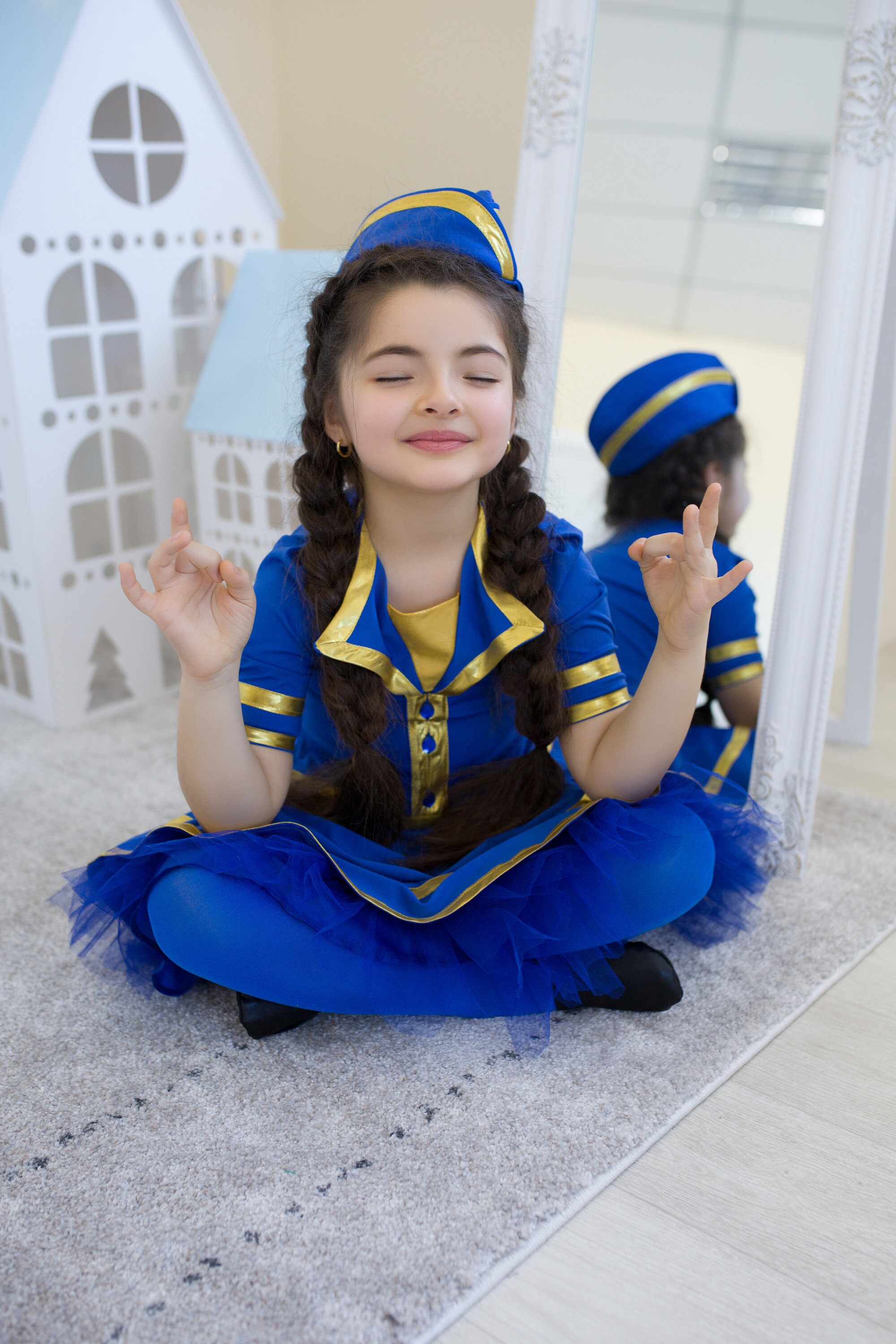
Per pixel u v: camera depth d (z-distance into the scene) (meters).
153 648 1.86
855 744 1.78
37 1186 0.86
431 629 1.07
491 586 1.07
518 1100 0.97
